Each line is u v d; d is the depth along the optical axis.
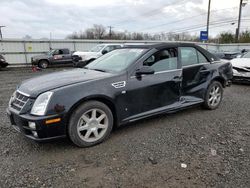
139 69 3.88
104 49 15.42
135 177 2.71
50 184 2.58
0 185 2.55
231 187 2.52
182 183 2.59
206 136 3.88
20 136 3.83
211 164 2.99
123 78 3.72
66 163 3.02
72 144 3.53
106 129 3.62
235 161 3.06
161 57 4.26
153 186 2.54
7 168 2.89
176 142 3.64
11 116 3.42
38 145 3.52
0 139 3.72
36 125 3.02
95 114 3.50
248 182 2.61
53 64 19.09
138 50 4.26
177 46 4.55
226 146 3.51
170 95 4.38
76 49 24.06
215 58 5.46
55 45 22.95
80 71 4.22
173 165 2.97
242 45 32.91
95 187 2.54
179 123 4.48
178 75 4.45
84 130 3.44
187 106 4.72
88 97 3.34
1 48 20.27
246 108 5.54
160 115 4.55
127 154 3.25
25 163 3.01
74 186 2.55
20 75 13.44
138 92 3.88
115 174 2.77
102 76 3.66
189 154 3.26
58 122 3.12
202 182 2.61
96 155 3.23
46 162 3.04
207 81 5.07
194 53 4.91
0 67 16.97
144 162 3.04
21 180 2.65
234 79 8.61
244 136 3.89
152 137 3.82
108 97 3.53
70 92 3.23
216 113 5.13
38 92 3.19
